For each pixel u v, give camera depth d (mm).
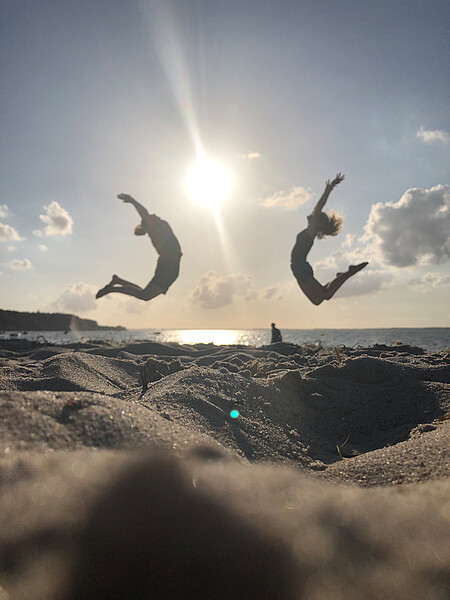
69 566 1030
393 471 2264
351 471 2381
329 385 4547
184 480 1404
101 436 1805
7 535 1102
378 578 1012
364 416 3990
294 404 4047
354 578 1010
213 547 1108
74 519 1172
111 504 1239
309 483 1512
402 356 6715
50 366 5172
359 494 1455
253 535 1156
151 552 1080
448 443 2453
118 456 1579
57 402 2010
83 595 961
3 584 979
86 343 10195
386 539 1165
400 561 1073
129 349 8867
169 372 5500
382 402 4215
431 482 1866
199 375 4156
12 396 1973
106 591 971
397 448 2609
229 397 3762
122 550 1083
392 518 1274
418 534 1182
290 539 1155
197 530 1163
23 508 1203
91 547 1088
